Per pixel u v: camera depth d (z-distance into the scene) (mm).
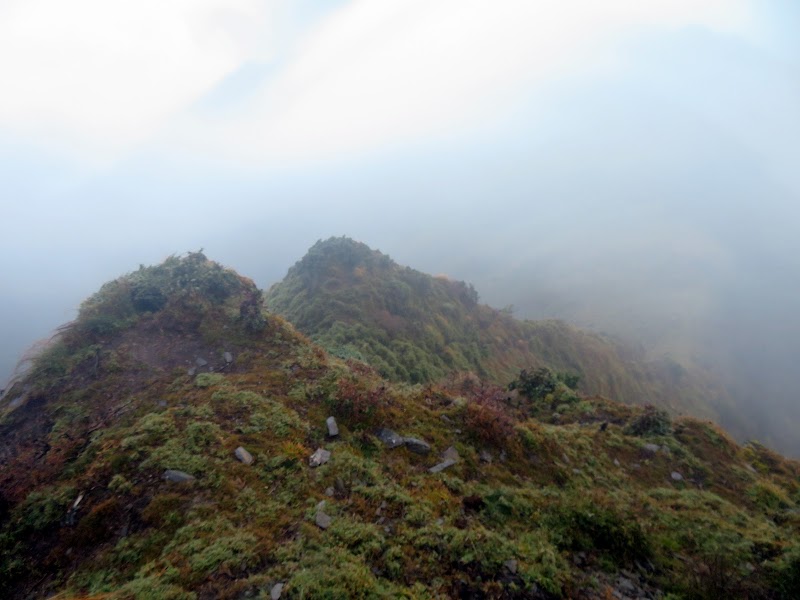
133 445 8688
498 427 10836
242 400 10414
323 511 7203
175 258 16906
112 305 14211
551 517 7797
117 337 13242
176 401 10570
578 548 7113
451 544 6629
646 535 7707
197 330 14023
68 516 7371
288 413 10156
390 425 10391
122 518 7160
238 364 12656
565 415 15430
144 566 6078
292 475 8133
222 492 7520
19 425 10500
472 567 6309
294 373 12133
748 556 7539
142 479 7867
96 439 9328
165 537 6648
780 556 7430
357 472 8438
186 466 8055
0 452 9781
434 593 5766
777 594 6551
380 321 51875
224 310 15062
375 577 5895
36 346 12742
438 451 9859
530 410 15961
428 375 43750
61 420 10234
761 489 11133
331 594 5328
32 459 9133
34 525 7301
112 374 11789
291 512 7176
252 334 14094
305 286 58875
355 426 10195
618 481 10703
